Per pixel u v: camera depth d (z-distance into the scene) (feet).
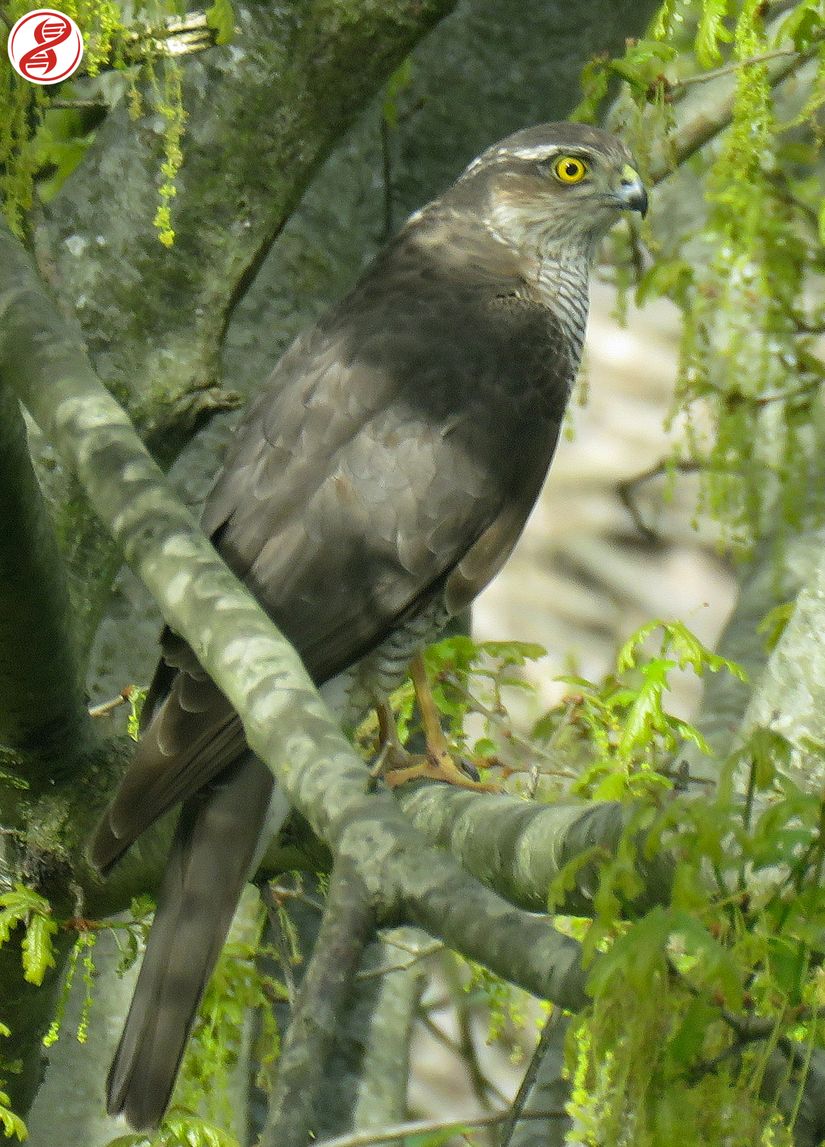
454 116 37.47
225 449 35.22
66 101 25.25
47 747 25.03
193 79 28.63
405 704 30.78
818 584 25.16
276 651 17.16
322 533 27.73
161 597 18.42
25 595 22.25
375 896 14.49
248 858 24.34
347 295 31.55
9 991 26.40
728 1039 16.07
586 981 15.20
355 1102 36.70
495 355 29.96
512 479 29.35
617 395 60.95
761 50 26.91
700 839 15.08
